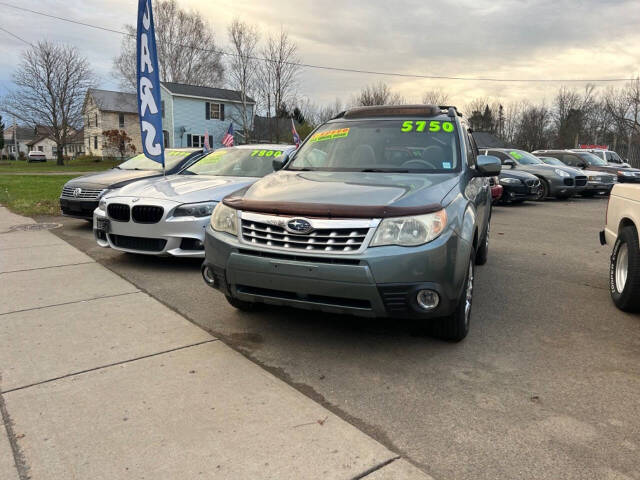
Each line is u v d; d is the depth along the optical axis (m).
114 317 4.04
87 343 3.50
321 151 4.55
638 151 29.34
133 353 3.34
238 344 3.54
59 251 6.57
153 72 7.06
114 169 9.29
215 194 5.63
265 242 3.20
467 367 3.21
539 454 2.29
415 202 3.14
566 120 54.50
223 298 4.59
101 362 3.19
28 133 98.69
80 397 2.74
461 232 3.22
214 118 42.53
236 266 3.25
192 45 48.19
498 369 3.19
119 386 2.88
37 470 2.13
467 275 3.46
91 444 2.32
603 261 6.61
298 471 2.14
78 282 5.07
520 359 3.35
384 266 2.92
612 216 4.87
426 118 4.64
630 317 4.29
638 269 4.13
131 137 56.47
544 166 15.26
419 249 2.96
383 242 2.96
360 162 4.27
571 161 18.75
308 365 3.23
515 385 2.97
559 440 2.40
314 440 2.37
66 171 34.03
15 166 44.47
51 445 2.31
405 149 4.29
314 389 2.90
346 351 3.45
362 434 2.43
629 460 2.24
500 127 67.56
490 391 2.89
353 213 2.99
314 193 3.36
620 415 2.63
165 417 2.55
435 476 2.13
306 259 3.03
